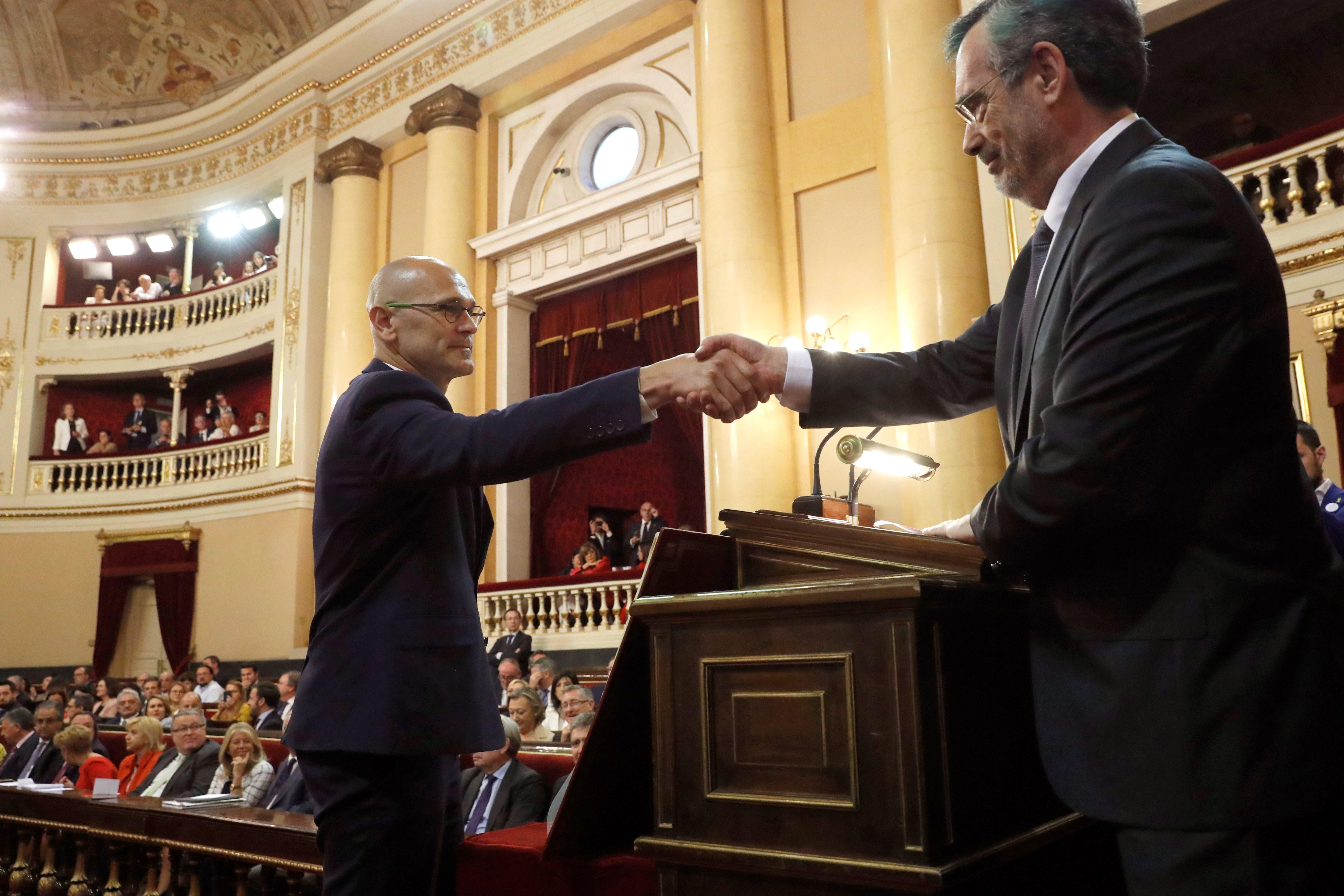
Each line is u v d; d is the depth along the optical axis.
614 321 11.44
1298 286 6.84
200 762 5.95
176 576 14.45
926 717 1.24
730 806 1.38
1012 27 1.41
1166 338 1.16
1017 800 1.42
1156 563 1.20
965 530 1.43
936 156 8.55
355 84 13.88
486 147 12.51
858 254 9.32
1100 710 1.20
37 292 16.03
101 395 16.61
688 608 1.43
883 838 1.24
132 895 3.32
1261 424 1.21
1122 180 1.26
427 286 2.01
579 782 1.61
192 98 16.03
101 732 8.14
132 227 16.33
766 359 1.68
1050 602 1.29
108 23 15.58
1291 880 1.14
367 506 1.80
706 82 10.15
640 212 10.93
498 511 12.06
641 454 13.96
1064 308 1.31
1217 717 1.14
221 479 14.44
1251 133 10.52
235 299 15.40
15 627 15.02
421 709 1.75
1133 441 1.16
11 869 3.80
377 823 1.75
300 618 13.18
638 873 1.62
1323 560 1.24
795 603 1.32
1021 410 1.43
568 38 11.60
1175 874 1.14
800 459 9.16
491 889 1.92
